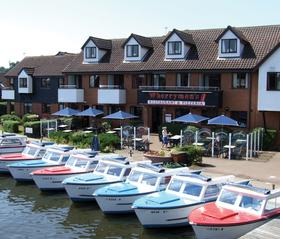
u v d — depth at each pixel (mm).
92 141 34312
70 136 38469
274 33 39562
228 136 32750
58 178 25719
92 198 23453
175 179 20984
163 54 43875
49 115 55219
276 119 36625
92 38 48281
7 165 29719
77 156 27312
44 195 25594
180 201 19688
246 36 40375
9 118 54156
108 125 43500
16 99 59188
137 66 44469
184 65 40812
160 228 19312
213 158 31766
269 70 35969
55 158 29047
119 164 24375
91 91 48594
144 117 43000
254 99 37688
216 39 39750
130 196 21234
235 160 30969
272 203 18141
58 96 50812
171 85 42062
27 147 32406
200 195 19828
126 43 45719
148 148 34875
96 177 24219
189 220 17328
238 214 17781
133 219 21141
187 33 43656
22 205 23594
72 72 48531
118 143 35781
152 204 19234
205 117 37438
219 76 39531
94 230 19641
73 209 22812
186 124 38688
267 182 24344
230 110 38906
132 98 45406
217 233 16938
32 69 57344
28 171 28078
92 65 48031
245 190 18500
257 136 33656
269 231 16109
